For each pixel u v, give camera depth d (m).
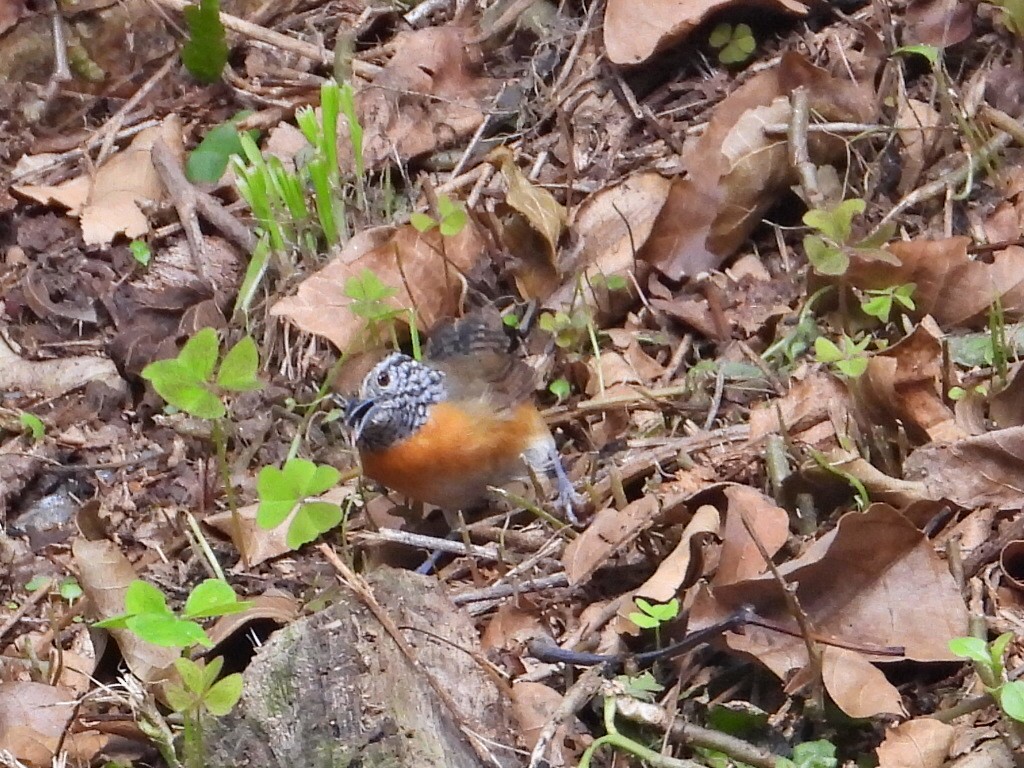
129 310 5.15
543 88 5.52
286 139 5.73
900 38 5.11
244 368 3.33
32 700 3.39
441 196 4.88
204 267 5.30
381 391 3.72
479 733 2.84
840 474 3.46
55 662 3.67
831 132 4.73
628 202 4.79
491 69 5.77
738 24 5.34
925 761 2.77
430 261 4.73
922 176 4.73
